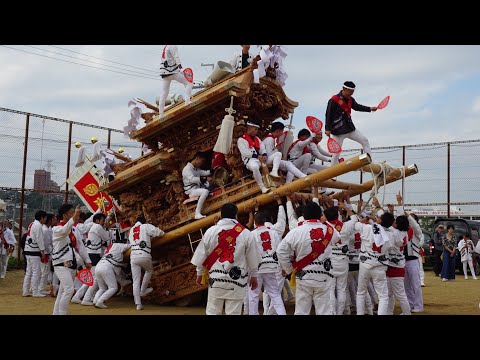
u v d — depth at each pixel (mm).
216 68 11500
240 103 10398
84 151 13234
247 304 8898
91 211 14508
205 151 11156
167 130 11250
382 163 10156
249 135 10320
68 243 8344
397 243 8586
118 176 12312
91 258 11570
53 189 19953
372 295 10039
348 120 10273
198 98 10852
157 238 10891
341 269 8711
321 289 6523
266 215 8453
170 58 10906
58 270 8203
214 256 6195
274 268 8148
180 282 10773
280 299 8141
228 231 6176
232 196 10281
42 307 10258
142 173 11367
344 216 10156
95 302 10516
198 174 11070
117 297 12352
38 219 12391
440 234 19812
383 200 9828
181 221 10844
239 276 6133
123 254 11016
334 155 10281
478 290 14305
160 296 11008
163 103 11234
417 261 10219
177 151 11250
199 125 10977
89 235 11727
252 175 10281
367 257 8461
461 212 25016
